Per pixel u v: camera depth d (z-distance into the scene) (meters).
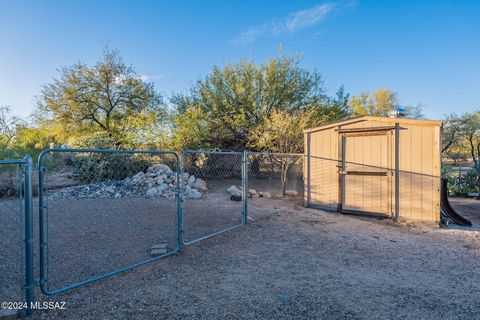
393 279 3.28
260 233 5.21
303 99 13.15
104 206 7.36
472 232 5.54
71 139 14.80
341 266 3.68
